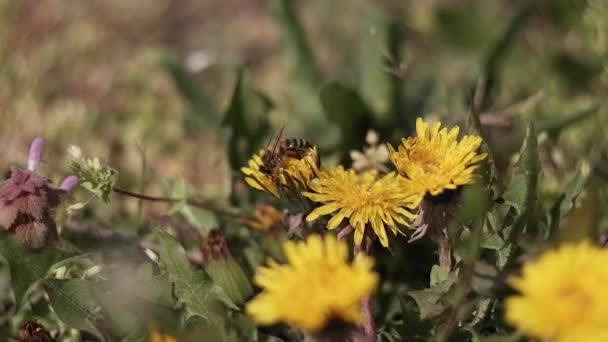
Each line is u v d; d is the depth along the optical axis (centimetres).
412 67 62
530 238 45
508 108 55
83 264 43
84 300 42
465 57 63
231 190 50
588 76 60
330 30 66
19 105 60
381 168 46
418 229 40
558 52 60
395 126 53
